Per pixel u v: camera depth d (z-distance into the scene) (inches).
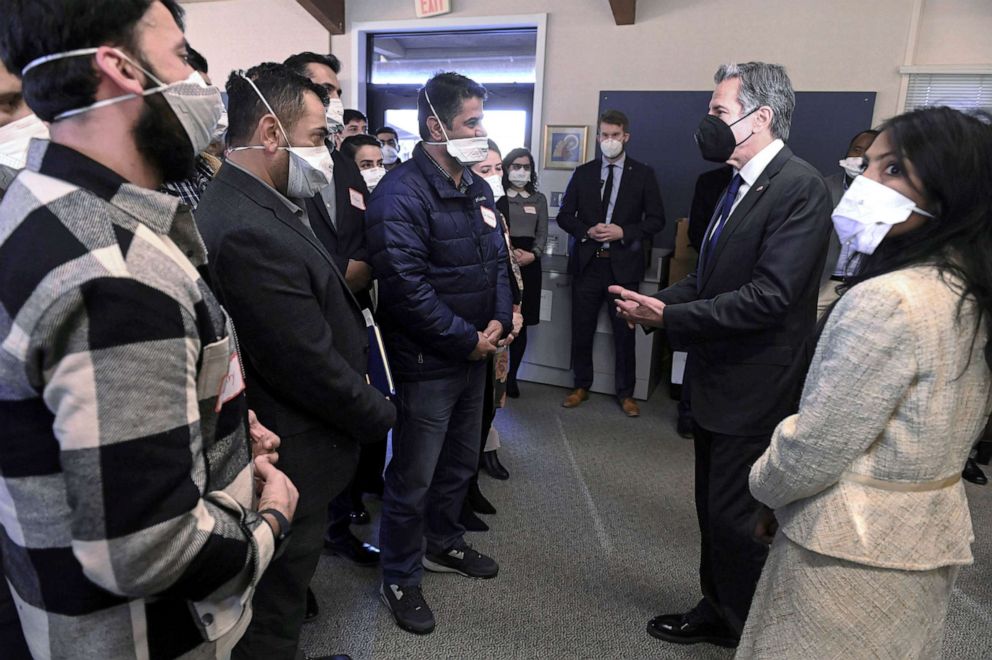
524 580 81.2
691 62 155.1
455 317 68.3
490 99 181.9
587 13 160.6
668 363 166.4
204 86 28.6
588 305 144.6
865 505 35.2
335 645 68.9
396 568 73.3
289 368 45.3
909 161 34.5
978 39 136.3
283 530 32.7
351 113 126.1
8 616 29.6
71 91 24.4
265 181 48.2
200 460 26.1
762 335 58.9
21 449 23.5
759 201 58.9
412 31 179.0
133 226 24.5
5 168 29.1
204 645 28.8
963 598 78.9
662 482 109.2
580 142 166.7
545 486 107.2
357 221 83.7
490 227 75.2
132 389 22.5
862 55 143.6
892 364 32.7
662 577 82.4
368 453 88.7
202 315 26.9
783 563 39.6
